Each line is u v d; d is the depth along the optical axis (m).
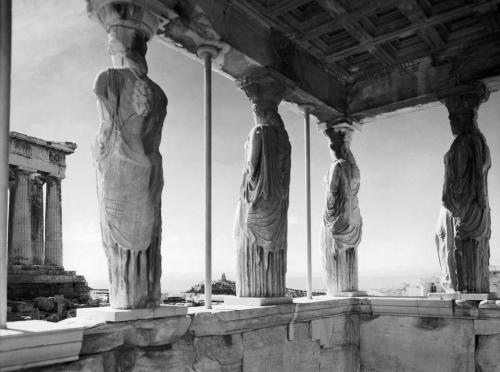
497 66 6.43
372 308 6.84
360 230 7.51
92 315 3.77
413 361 6.48
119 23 4.17
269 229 5.66
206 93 5.36
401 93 7.35
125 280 3.89
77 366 3.36
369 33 6.56
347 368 6.72
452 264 6.51
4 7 3.36
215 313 4.62
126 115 3.96
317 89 7.13
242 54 5.68
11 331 3.07
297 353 5.75
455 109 6.77
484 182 6.51
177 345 4.25
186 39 5.28
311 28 6.38
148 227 4.01
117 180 3.87
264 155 5.72
